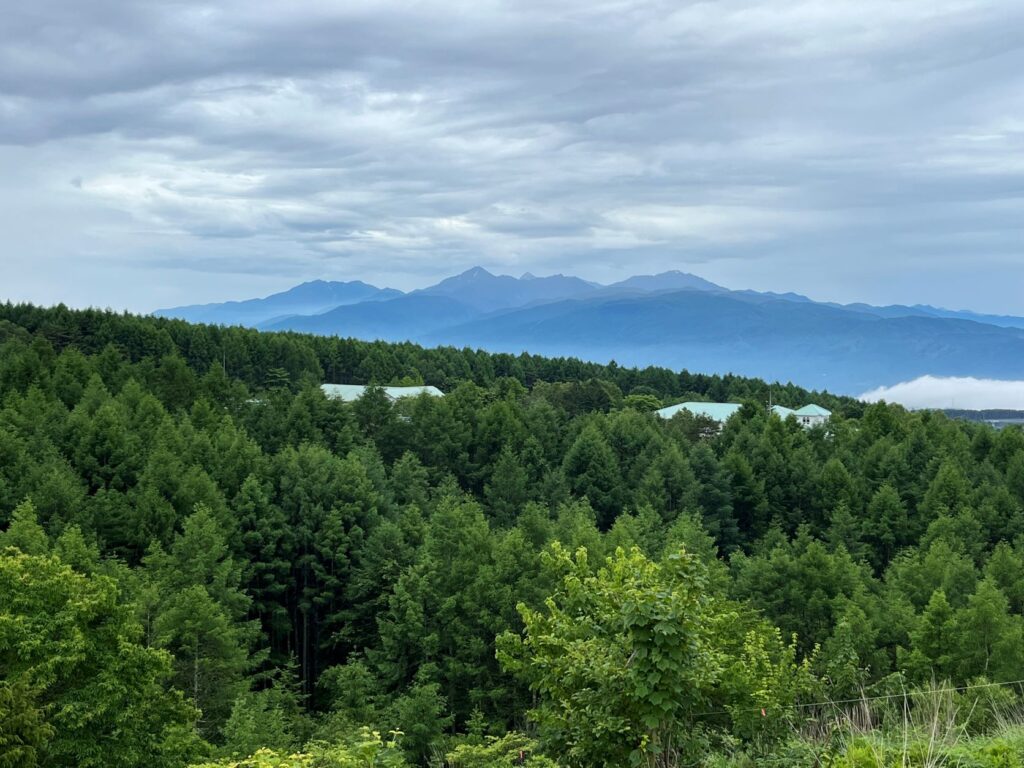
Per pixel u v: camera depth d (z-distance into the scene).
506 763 14.92
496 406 113.69
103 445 76.31
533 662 12.71
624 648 10.25
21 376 106.19
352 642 62.38
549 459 110.88
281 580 67.31
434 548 58.19
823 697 15.67
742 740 11.87
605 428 113.44
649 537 68.94
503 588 47.59
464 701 46.47
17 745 20.05
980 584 46.28
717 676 10.55
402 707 40.81
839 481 95.88
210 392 120.31
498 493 92.62
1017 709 14.55
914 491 96.50
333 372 190.38
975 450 115.56
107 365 122.50
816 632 53.56
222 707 42.22
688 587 10.02
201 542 55.41
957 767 9.45
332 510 68.88
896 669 44.06
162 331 163.00
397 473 90.75
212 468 77.31
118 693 25.34
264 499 68.38
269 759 10.11
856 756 9.77
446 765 21.97
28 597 26.72
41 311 176.62
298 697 52.25
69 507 61.38
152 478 68.94
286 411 109.88
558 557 16.64
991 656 40.38
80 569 47.44
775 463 100.62
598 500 93.50
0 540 47.62
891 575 66.94
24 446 71.06
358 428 110.69
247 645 53.16
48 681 24.42
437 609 49.97
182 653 43.34
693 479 94.00
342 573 67.19
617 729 9.77
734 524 92.88
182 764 26.06
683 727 10.41
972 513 80.56
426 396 116.75
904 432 120.38
